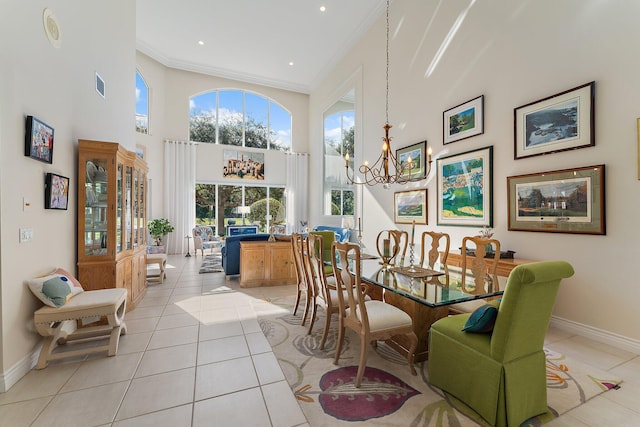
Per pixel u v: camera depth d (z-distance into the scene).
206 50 7.00
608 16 2.43
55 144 2.46
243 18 5.76
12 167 1.92
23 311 2.02
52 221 2.42
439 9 4.10
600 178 2.46
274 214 9.04
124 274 3.23
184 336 2.67
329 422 1.57
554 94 2.78
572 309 2.71
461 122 3.76
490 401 1.53
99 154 2.92
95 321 2.82
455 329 1.80
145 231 4.14
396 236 3.38
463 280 2.23
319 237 2.47
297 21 5.81
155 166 7.39
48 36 2.32
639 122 2.26
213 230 8.33
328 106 7.80
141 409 1.67
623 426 1.54
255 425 1.55
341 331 2.20
